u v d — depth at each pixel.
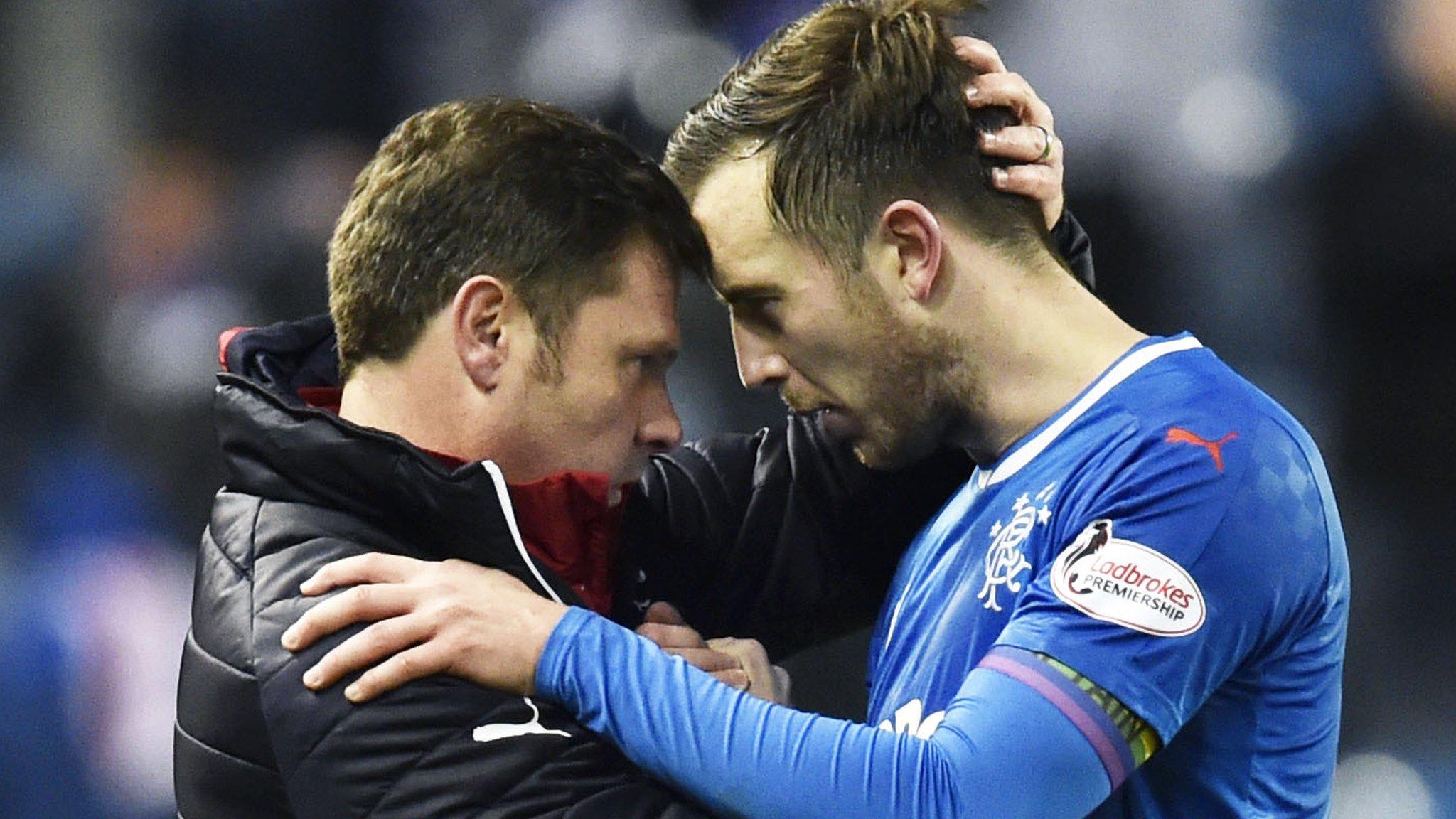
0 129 26.03
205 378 21.55
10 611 19.38
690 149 8.74
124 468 21.19
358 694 7.73
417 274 8.31
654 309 8.45
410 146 8.47
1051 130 8.62
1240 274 20.70
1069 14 22.36
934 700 8.34
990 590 8.23
